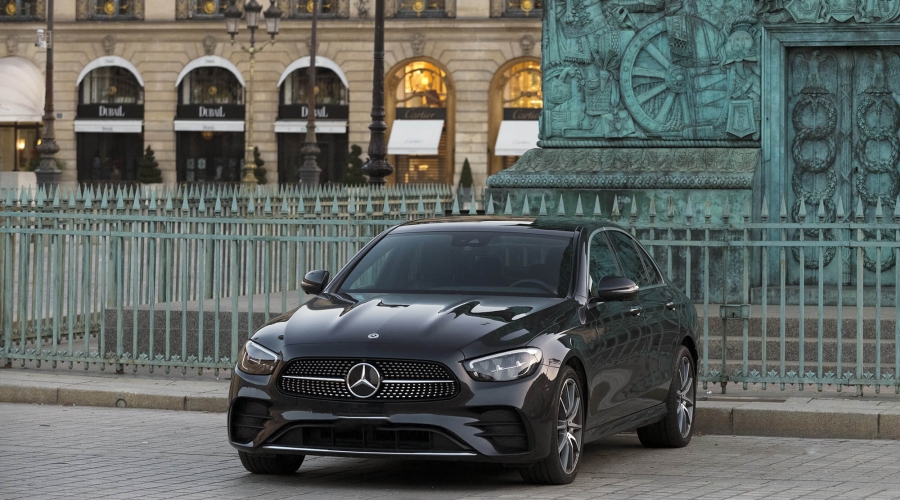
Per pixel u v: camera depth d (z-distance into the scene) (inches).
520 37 2409.0
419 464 364.2
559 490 323.3
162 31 2516.0
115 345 543.2
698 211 610.5
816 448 397.4
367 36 2449.6
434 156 2472.9
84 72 2539.4
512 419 312.0
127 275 555.2
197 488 325.1
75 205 525.3
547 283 354.3
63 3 2539.4
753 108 630.5
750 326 528.1
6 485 326.6
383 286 362.6
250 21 2030.0
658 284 407.2
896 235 446.6
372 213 508.7
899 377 449.7
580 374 337.1
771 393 467.5
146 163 2487.7
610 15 646.5
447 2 2440.9
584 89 650.8
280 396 318.7
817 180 642.2
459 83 2428.6
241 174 2532.0
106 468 352.5
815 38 625.9
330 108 2481.5
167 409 463.8
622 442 413.7
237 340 498.3
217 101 2532.0
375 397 311.6
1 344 551.2
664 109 639.8
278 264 658.8
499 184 641.6
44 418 442.3
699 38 634.8
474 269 361.4
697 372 420.5
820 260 455.5
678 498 312.5
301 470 353.4
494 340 317.1
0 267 535.2
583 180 629.0
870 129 637.3
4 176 1905.8
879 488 328.8
